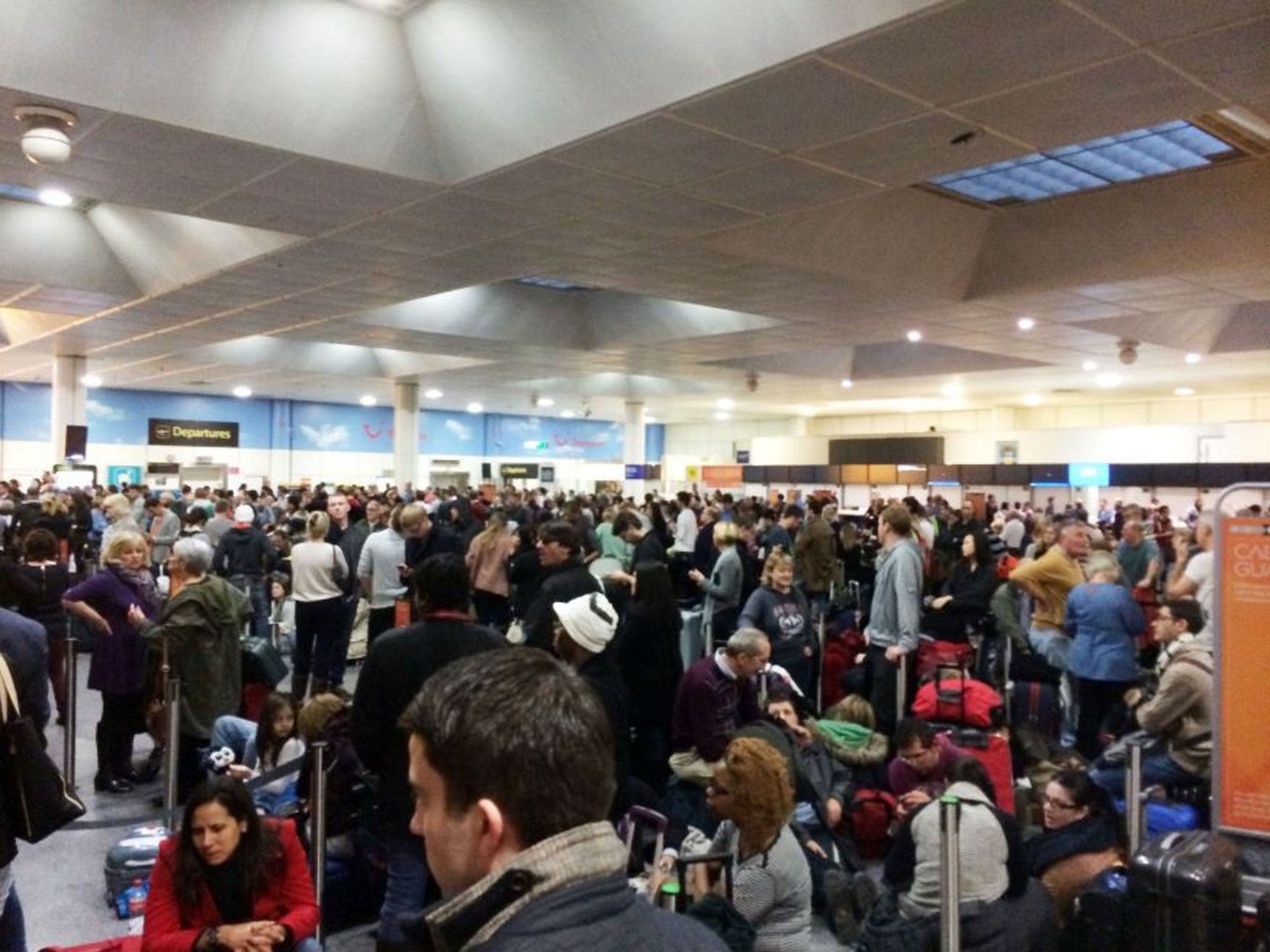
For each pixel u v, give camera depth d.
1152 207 10.20
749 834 3.62
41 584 7.41
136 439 30.38
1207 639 4.97
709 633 8.71
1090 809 4.05
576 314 17.92
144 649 6.07
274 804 4.96
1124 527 10.54
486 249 10.41
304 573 8.12
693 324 16.38
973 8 5.00
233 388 29.27
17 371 24.86
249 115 6.83
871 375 22.84
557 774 1.03
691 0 5.57
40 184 8.10
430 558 3.47
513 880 0.99
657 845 3.96
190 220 11.27
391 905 3.25
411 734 1.11
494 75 6.80
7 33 5.79
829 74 5.80
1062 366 20.00
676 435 43.31
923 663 6.73
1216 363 19.30
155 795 6.08
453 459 37.16
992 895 3.51
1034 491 25.27
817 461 32.62
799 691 6.07
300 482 32.62
